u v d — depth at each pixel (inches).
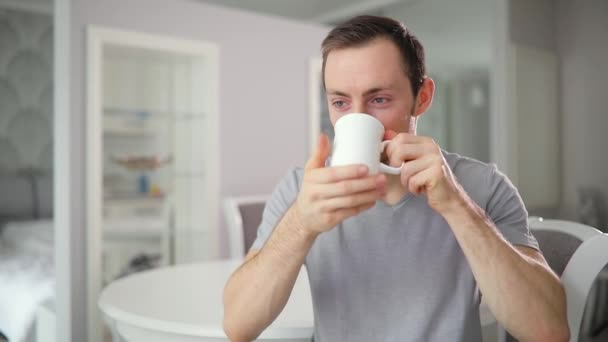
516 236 35.5
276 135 122.9
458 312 35.4
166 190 122.0
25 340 96.9
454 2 171.3
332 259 37.1
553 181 149.5
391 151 29.5
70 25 91.4
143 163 120.6
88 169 93.0
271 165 122.0
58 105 94.3
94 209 93.4
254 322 33.9
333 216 28.1
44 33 176.4
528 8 144.2
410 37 34.4
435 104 285.1
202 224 112.4
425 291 35.5
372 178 27.4
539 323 30.7
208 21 110.6
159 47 102.3
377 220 36.5
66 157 91.7
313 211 28.1
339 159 28.5
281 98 123.6
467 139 291.1
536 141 144.8
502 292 30.4
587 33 146.3
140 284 61.8
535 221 52.6
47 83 177.3
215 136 111.0
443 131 287.6
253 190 118.9
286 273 32.2
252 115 118.4
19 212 165.5
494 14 140.9
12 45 171.2
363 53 32.3
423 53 35.8
